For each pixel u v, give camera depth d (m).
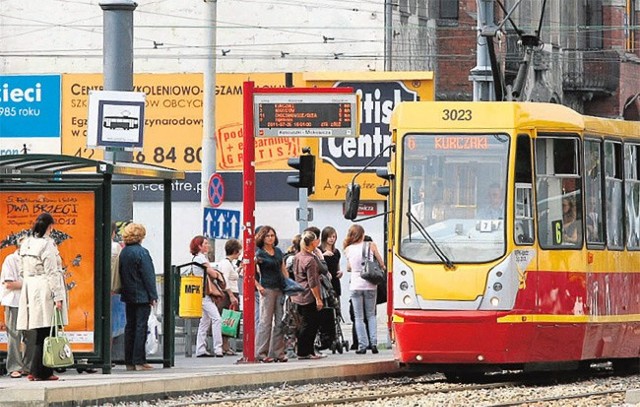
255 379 48.88
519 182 50.41
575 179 51.94
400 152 51.12
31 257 45.31
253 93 53.41
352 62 109.00
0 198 48.16
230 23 109.69
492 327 49.19
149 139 107.62
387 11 108.50
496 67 72.19
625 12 139.62
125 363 50.44
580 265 51.66
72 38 111.06
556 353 50.84
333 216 105.94
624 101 139.50
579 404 43.06
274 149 106.50
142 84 107.94
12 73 111.06
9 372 47.22
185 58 109.75
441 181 50.72
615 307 54.00
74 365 48.00
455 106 51.16
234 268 60.28
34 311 45.03
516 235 50.06
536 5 125.44
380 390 48.34
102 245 48.06
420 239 50.41
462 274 49.78
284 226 106.44
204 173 76.88
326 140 105.88
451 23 116.75
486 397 45.53
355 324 60.59
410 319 49.66
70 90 108.31
